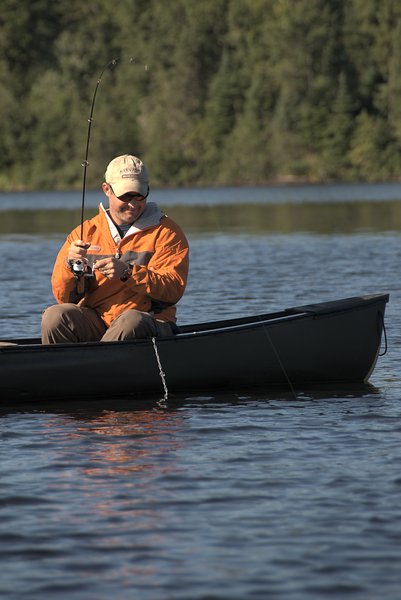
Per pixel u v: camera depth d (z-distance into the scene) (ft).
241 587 25.07
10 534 28.27
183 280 44.14
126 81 479.00
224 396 44.60
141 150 463.83
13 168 463.01
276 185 442.50
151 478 32.78
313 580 25.35
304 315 46.21
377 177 454.40
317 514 29.48
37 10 518.37
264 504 30.32
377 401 43.21
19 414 41.70
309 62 458.50
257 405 42.75
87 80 490.90
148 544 27.53
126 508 30.12
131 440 37.32
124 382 44.24
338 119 453.58
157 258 44.06
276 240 142.61
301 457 34.88
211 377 45.37
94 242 44.29
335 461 34.37
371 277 90.94
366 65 463.83
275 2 482.28
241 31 481.46
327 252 119.55
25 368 43.19
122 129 458.09
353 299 47.55
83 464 34.37
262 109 460.96
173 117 465.47
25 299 78.38
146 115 470.80
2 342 47.21
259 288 83.61
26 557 26.81
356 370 47.19
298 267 101.55
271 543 27.48
